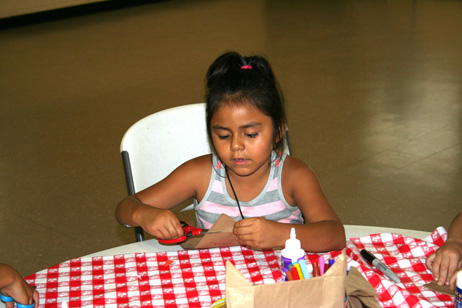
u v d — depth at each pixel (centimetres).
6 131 388
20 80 509
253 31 681
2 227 269
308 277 81
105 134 378
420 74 482
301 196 134
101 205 286
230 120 116
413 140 348
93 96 459
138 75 516
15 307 100
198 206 143
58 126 395
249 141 117
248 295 71
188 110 166
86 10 802
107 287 104
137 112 419
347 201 280
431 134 356
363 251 110
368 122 380
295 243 91
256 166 120
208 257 114
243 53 579
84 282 106
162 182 143
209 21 745
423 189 288
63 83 497
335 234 117
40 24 734
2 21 720
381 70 499
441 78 469
